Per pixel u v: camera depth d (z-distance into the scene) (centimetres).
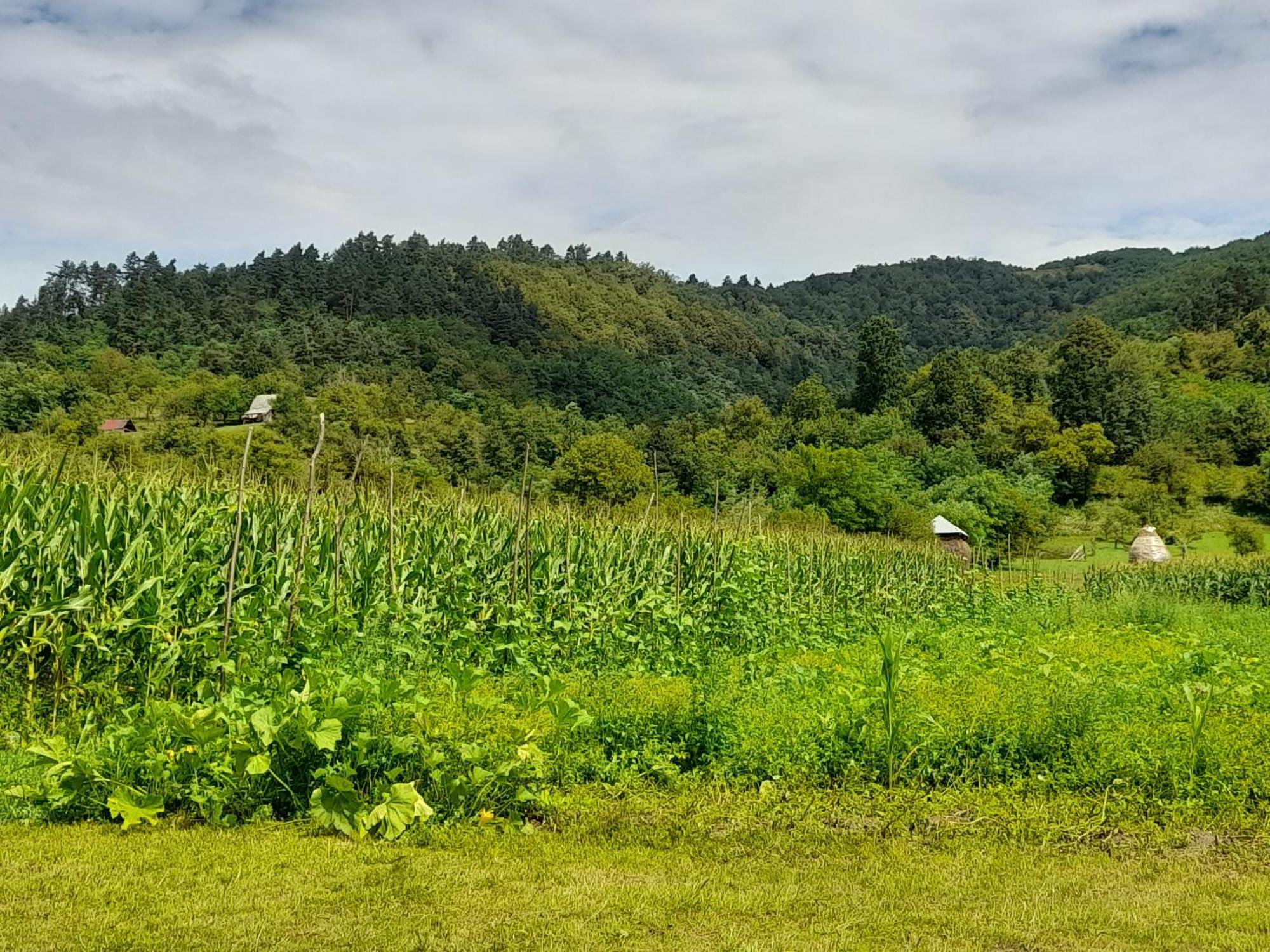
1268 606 2278
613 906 446
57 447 929
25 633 688
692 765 652
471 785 551
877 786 612
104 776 539
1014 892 475
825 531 2056
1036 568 3253
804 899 461
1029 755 648
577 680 766
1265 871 506
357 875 471
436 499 1229
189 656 726
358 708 554
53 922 405
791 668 827
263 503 960
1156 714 699
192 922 412
